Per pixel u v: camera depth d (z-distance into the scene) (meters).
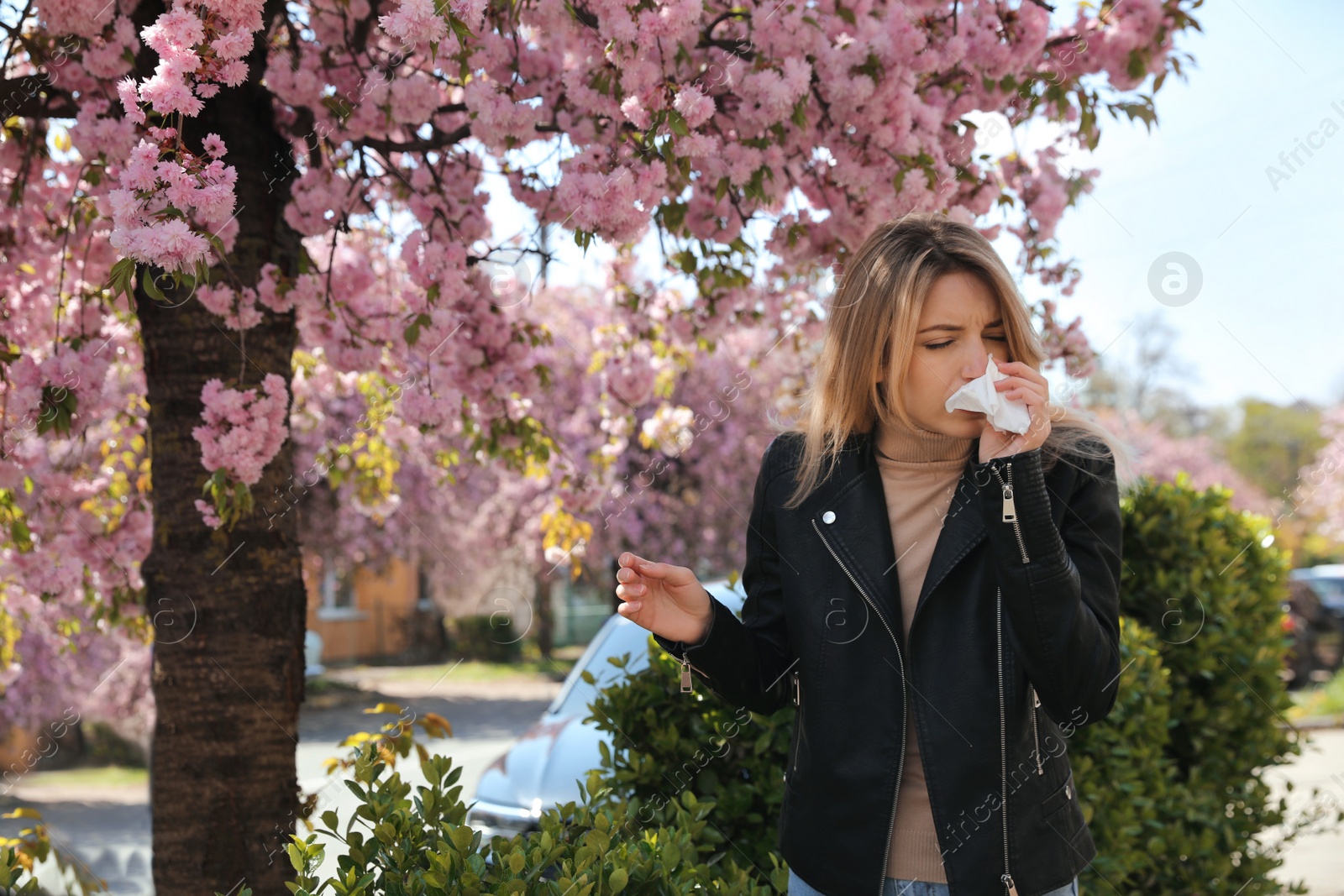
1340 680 10.15
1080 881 2.52
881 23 2.65
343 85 2.63
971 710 1.43
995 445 1.40
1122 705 2.78
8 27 2.36
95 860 5.02
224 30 1.92
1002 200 3.01
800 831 1.55
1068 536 1.51
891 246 1.54
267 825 2.30
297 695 2.41
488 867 1.49
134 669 8.03
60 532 3.35
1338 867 4.32
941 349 1.49
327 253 3.73
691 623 1.56
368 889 1.46
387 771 2.28
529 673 14.93
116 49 2.36
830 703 1.52
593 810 1.70
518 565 15.22
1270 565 3.62
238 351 2.38
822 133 2.71
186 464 2.34
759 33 2.46
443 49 2.35
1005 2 2.71
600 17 2.29
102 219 2.67
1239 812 3.32
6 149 2.69
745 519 12.98
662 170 2.35
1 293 2.88
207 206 1.82
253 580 2.33
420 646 16.95
